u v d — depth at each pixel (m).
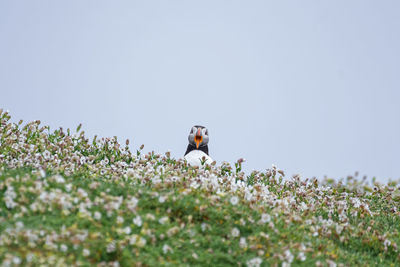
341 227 25.69
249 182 34.22
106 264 17.42
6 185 21.02
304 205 27.78
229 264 19.19
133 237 18.53
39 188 20.48
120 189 23.02
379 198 36.28
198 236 20.38
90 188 22.48
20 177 21.92
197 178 26.97
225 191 26.00
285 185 34.69
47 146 33.91
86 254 17.41
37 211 19.67
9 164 28.44
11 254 16.39
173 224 20.72
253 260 19.25
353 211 29.19
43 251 17.31
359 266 22.64
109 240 18.06
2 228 18.08
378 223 29.28
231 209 22.64
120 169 30.75
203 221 21.80
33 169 27.25
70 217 19.56
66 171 26.94
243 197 24.78
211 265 19.00
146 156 34.41
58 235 17.84
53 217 19.42
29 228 18.22
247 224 22.08
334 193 34.53
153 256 18.56
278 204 25.91
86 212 19.55
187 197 22.72
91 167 29.62
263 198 26.69
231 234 21.03
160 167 29.86
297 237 22.83
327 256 22.22
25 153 32.06
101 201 20.67
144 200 22.03
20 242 17.50
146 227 19.52
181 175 27.59
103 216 20.02
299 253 20.83
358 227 27.62
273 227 22.39
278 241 21.61
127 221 20.12
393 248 25.28
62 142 34.66
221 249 20.12
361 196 35.56
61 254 17.25
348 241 25.45
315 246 23.11
